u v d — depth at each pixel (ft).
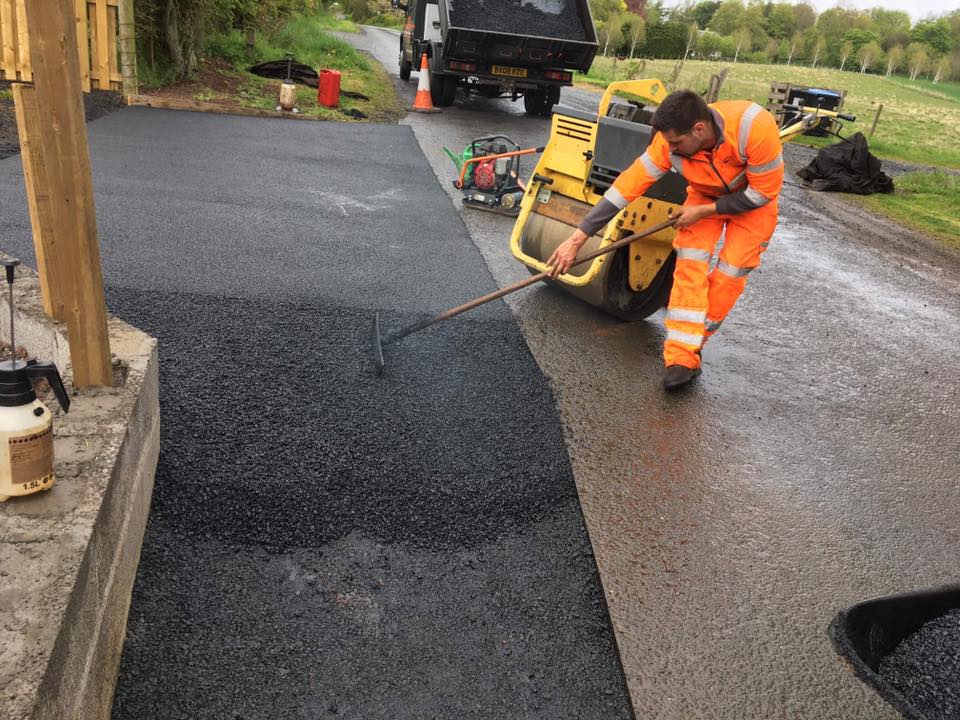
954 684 8.44
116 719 6.46
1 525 5.76
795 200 35.86
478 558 9.07
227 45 48.39
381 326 14.52
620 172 15.42
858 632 8.70
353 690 7.09
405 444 10.85
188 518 8.80
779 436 13.00
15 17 21.09
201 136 29.17
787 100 65.00
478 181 23.93
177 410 10.59
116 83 30.89
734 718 7.31
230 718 6.64
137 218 18.61
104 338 7.66
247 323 13.71
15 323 9.36
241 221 19.56
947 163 61.77
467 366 13.52
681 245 13.66
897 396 15.39
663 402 13.46
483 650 7.77
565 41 43.65
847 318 19.86
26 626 4.95
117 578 6.75
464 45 43.42
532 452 11.22
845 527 10.66
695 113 11.94
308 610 7.91
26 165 8.10
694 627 8.37
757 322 18.58
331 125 35.65
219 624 7.56
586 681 7.61
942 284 24.66
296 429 10.72
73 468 6.50
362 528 9.19
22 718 4.37
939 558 10.26
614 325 16.47
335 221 20.77
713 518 10.38
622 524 9.95
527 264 16.47
